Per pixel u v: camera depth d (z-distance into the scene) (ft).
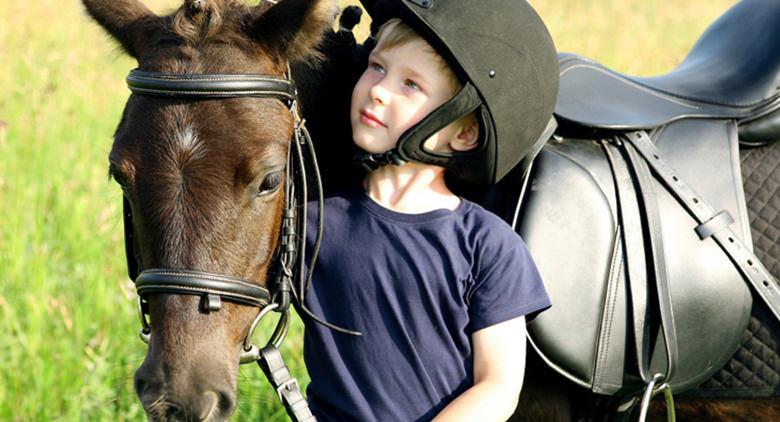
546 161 7.92
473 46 6.70
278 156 6.42
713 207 8.22
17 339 13.08
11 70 22.40
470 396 6.70
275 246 6.69
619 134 8.22
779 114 8.76
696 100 8.67
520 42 6.86
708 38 9.78
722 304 8.16
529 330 7.58
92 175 17.66
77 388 12.30
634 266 7.86
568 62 8.66
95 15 7.13
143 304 6.61
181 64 6.49
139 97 6.46
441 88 6.81
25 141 18.92
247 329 6.57
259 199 6.40
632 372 7.93
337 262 7.02
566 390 8.13
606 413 8.35
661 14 33.88
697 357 8.16
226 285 6.28
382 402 6.89
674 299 8.01
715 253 8.15
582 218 7.79
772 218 8.54
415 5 6.72
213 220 6.23
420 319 6.86
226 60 6.55
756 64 8.92
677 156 8.32
